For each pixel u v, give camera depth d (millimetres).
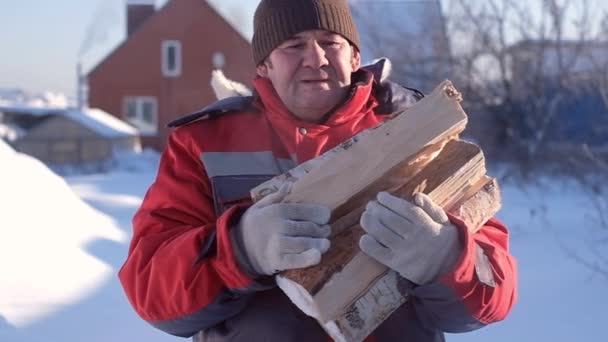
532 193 11500
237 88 2240
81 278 4496
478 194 1683
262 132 1869
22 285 4164
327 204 1560
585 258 6316
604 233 7641
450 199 1634
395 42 15828
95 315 4000
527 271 5906
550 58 14531
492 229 1868
